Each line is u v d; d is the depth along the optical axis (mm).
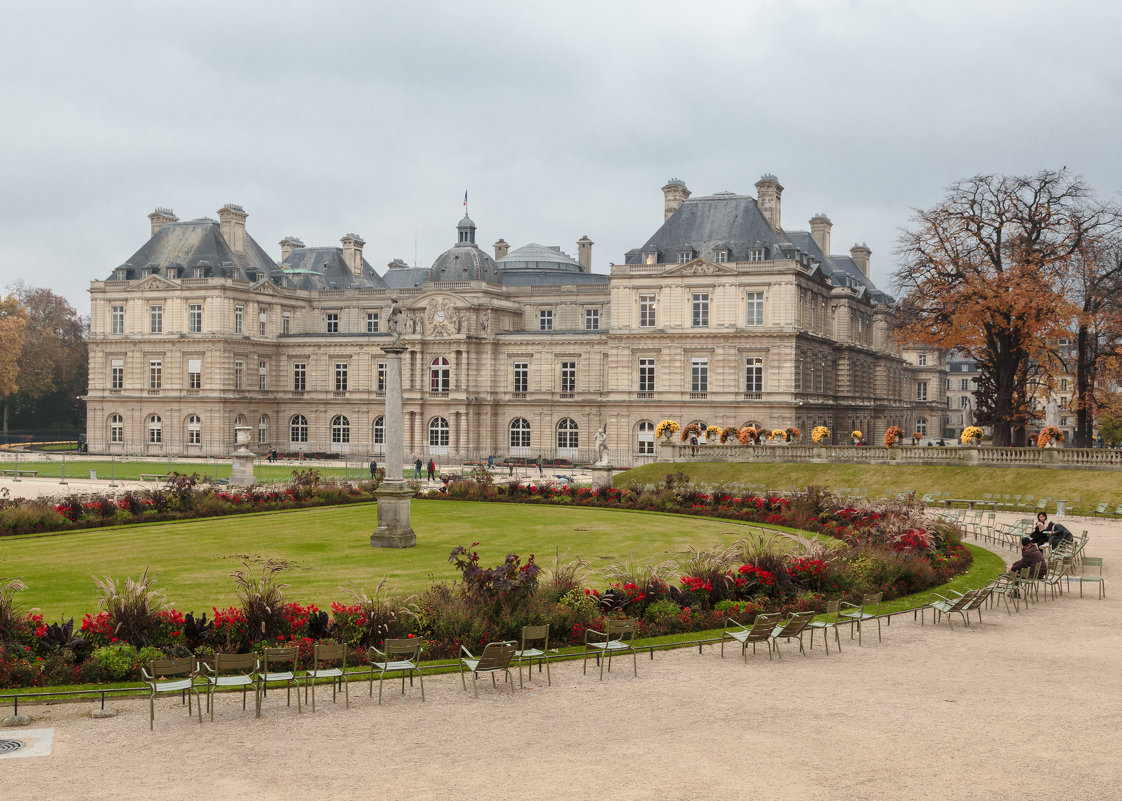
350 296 134250
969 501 69250
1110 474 68750
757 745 20297
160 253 129250
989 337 82875
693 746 20281
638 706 23219
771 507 62844
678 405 106000
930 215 84750
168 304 125188
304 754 19969
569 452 117312
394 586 38125
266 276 131250
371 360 124812
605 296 124062
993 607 35125
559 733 21234
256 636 27188
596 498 71000
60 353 162125
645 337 107312
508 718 22359
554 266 146000
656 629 30938
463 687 24797
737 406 103750
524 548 48906
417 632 28469
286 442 130250
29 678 24750
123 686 24594
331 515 63062
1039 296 76125
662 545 50156
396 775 18750
